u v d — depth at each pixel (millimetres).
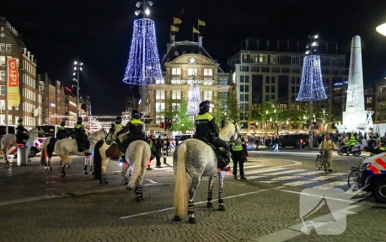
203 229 8422
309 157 33281
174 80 95688
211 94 97250
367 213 10148
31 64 83625
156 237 7797
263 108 96250
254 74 109000
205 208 10641
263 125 93750
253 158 31719
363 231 8344
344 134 46438
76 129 17453
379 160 11844
